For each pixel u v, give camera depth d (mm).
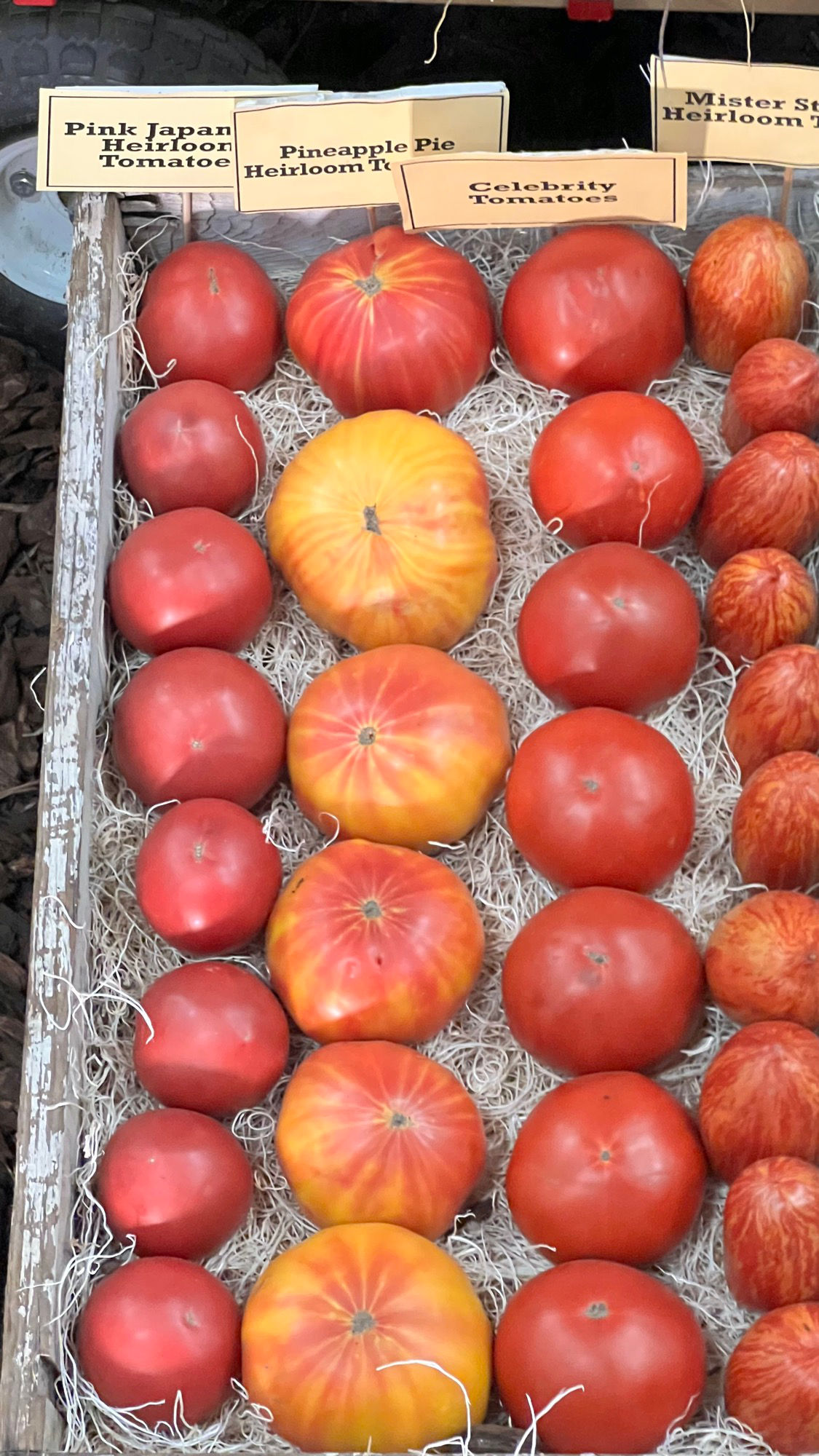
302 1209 652
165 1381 581
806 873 669
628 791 666
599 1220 602
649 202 789
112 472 790
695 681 756
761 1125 602
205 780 698
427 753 687
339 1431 567
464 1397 575
